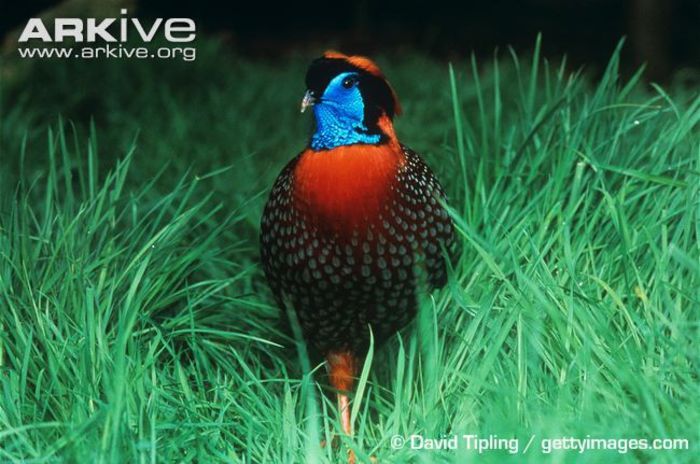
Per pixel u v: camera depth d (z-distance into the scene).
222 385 5.96
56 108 12.62
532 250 6.36
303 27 21.61
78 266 6.41
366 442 5.82
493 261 5.89
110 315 6.38
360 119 5.67
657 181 6.09
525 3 21.08
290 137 12.46
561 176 6.71
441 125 12.30
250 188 8.77
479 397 5.56
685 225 6.14
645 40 17.48
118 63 13.26
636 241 6.26
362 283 5.82
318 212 5.70
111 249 6.73
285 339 7.07
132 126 12.18
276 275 6.11
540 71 15.24
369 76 5.69
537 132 7.55
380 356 6.66
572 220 6.86
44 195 9.95
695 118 6.85
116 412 4.93
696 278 5.92
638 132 7.70
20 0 17.95
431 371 5.69
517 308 5.71
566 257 5.98
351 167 5.62
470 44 20.42
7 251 6.44
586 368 5.38
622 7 20.41
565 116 7.43
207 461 5.28
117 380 5.05
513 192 7.05
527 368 5.67
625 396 5.25
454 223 6.24
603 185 6.47
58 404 5.54
